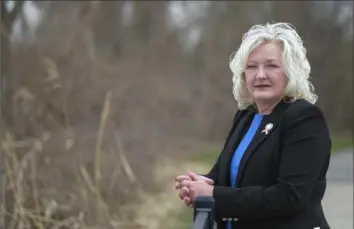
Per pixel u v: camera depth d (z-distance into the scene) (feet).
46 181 33.91
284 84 13.98
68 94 42.75
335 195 51.72
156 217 39.55
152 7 78.64
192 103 86.33
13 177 30.68
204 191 13.73
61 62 45.78
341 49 165.48
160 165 52.08
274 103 14.12
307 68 14.20
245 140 14.20
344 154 99.50
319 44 161.99
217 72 105.60
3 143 31.27
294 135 13.33
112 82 48.49
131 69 53.78
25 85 41.04
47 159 35.76
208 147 85.35
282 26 14.43
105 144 40.27
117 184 39.04
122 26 69.10
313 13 157.07
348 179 62.90
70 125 41.24
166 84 65.57
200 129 88.63
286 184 13.08
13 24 42.93
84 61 46.65
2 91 38.78
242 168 13.75
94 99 44.39
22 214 29.07
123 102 48.21
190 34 100.37
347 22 165.68
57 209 33.22
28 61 42.27
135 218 38.55
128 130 47.14
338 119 170.19
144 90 55.77
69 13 50.55
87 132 40.55
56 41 46.55
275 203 13.07
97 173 35.42
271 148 13.52
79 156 36.88
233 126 15.14
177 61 81.66
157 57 72.18
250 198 13.21
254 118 14.42
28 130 38.04
